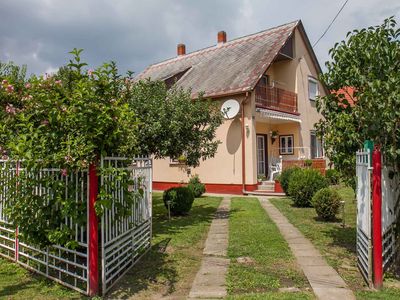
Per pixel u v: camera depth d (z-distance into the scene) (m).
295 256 6.60
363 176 5.66
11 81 6.28
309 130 21.02
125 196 5.50
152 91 10.16
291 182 12.76
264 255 6.65
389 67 6.05
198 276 5.56
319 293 4.80
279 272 5.71
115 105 5.23
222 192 17.31
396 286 5.11
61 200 4.89
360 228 5.88
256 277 5.46
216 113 11.09
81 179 4.87
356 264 6.14
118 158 5.31
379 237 5.00
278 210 11.95
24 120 5.06
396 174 5.89
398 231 5.93
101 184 4.78
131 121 5.67
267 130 19.80
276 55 17.91
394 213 5.99
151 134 9.29
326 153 6.87
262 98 17.86
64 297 4.77
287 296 4.68
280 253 6.77
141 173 6.64
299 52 20.75
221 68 19.70
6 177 5.91
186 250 7.13
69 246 4.98
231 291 4.94
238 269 5.85
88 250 4.77
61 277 5.45
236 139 16.94
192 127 10.30
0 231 6.95
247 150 16.52
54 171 5.09
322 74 6.96
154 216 10.98
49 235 4.90
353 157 6.48
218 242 7.71
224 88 17.02
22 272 5.81
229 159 17.14
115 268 5.42
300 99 20.39
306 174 12.57
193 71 21.52
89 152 4.66
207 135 10.80
